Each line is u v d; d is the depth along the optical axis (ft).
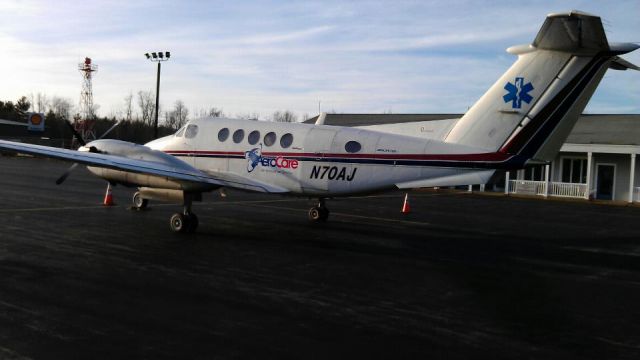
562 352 18.35
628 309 24.07
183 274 27.89
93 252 32.71
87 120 203.51
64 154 37.58
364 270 30.37
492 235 46.34
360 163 39.55
